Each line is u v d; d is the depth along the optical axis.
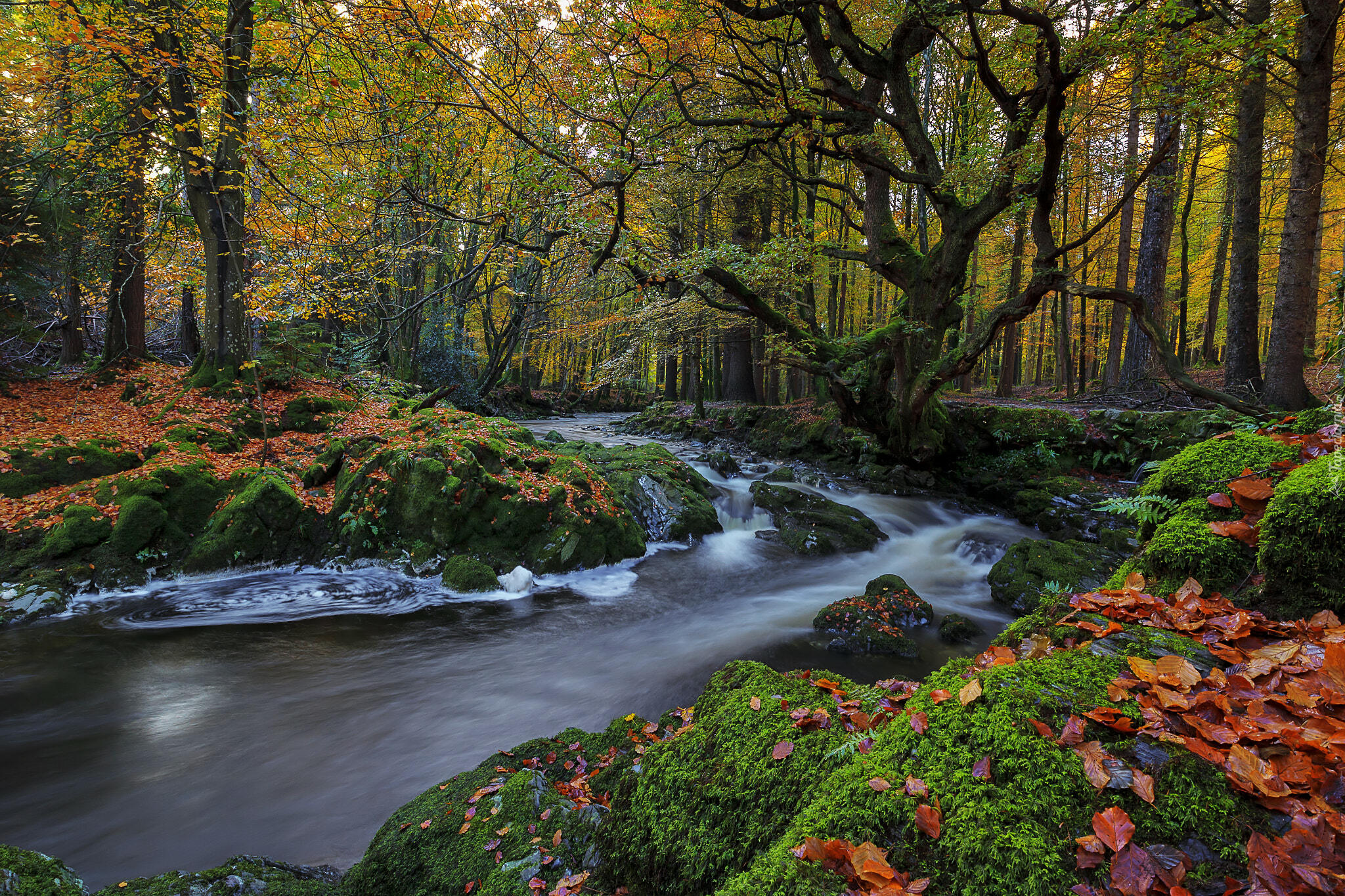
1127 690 1.80
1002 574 8.57
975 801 1.55
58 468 9.27
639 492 11.55
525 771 3.35
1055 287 9.27
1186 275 18.39
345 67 7.32
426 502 9.34
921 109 19.05
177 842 3.94
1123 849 1.34
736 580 9.62
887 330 12.41
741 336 24.11
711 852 1.92
